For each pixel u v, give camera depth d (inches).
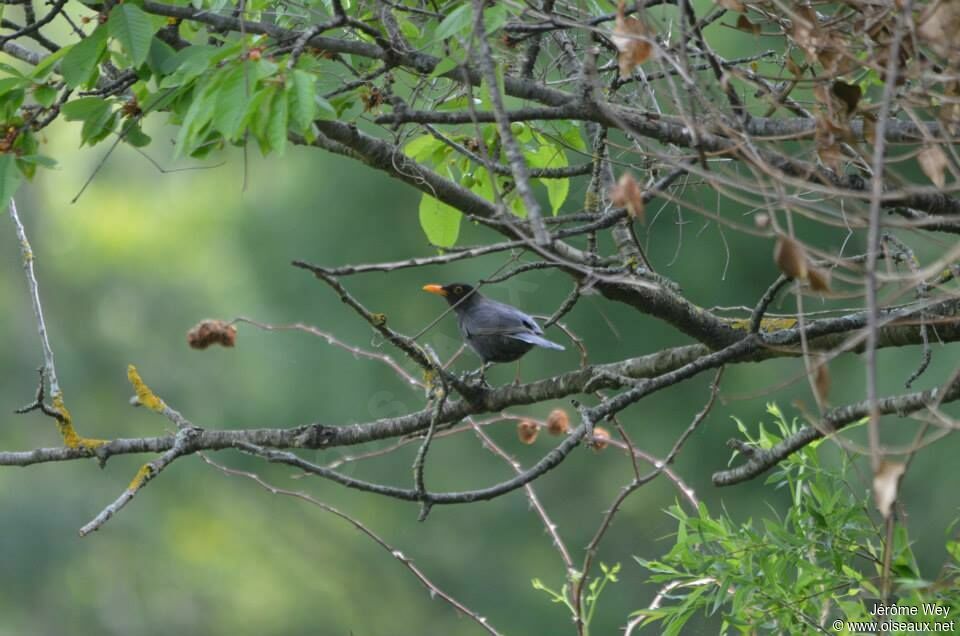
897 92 291.6
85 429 1267.2
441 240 426.6
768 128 319.6
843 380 852.0
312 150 1020.5
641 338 906.1
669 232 858.8
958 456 821.2
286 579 1173.1
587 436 328.5
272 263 1015.0
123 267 1348.4
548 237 242.2
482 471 1026.7
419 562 1069.8
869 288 211.5
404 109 316.8
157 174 1392.7
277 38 327.6
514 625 1016.9
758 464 331.9
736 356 334.0
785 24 323.0
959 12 277.6
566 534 999.6
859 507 325.1
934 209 297.0
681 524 353.1
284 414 1008.2
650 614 358.0
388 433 400.2
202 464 1217.4
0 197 319.9
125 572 1216.2
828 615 343.0
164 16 336.8
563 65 399.9
